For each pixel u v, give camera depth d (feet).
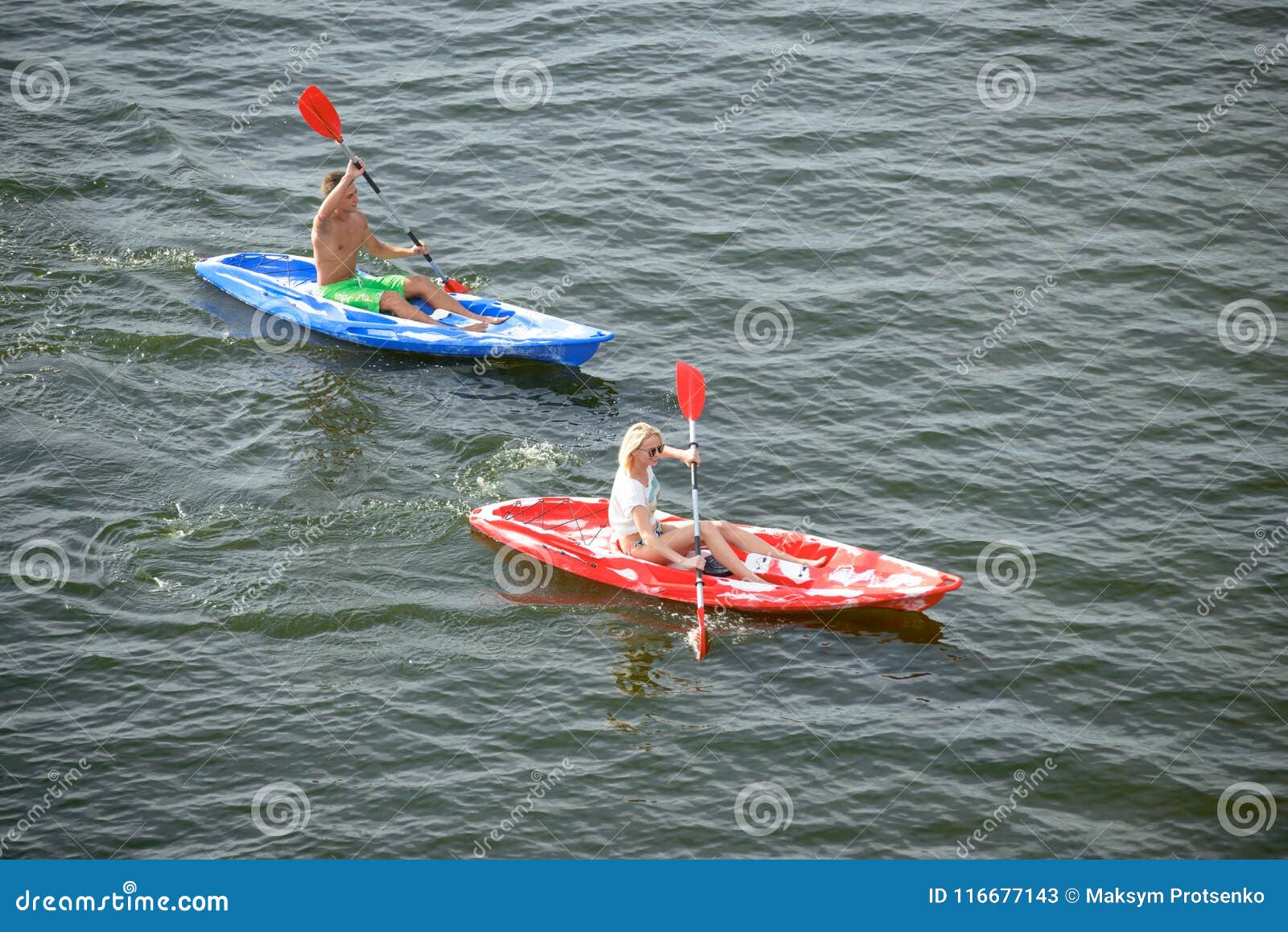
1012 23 69.31
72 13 70.28
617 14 70.33
